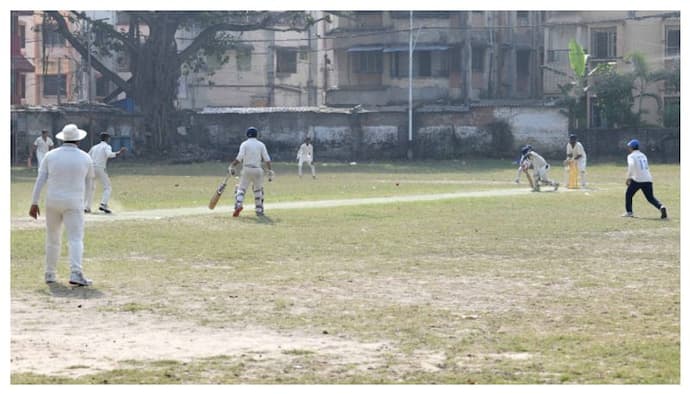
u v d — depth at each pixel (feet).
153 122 295.89
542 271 74.74
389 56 331.77
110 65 345.92
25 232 96.12
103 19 301.02
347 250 86.74
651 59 299.79
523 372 44.04
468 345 49.14
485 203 136.15
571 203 137.39
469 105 301.22
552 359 46.26
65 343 49.42
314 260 80.33
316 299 62.13
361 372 44.04
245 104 353.72
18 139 282.77
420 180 198.29
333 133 308.40
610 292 65.05
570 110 295.07
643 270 75.46
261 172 115.65
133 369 44.42
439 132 303.68
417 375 43.52
